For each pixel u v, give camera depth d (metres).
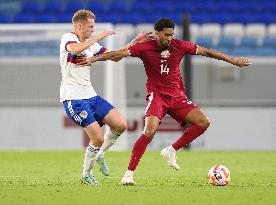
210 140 66.69
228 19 87.69
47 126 65.88
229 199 25.50
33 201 24.92
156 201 24.84
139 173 39.47
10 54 76.31
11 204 24.12
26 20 87.19
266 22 87.62
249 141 66.75
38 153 58.06
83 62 30.06
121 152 59.25
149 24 85.31
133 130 65.75
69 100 31.28
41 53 76.62
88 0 90.19
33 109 66.44
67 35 30.97
